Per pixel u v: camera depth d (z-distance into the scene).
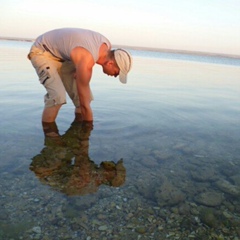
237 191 2.25
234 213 1.97
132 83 8.08
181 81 9.38
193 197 2.14
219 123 4.13
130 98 5.61
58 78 3.44
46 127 3.46
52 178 2.26
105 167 2.52
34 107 4.37
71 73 3.72
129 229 1.75
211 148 3.13
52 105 3.47
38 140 3.04
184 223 1.84
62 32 3.25
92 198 2.03
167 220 1.86
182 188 2.25
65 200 1.98
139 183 2.29
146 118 4.15
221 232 1.78
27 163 2.48
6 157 2.56
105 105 4.79
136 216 1.88
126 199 2.05
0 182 2.13
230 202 2.10
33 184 2.15
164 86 7.85
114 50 3.15
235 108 5.25
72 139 3.12
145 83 8.25
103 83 7.72
